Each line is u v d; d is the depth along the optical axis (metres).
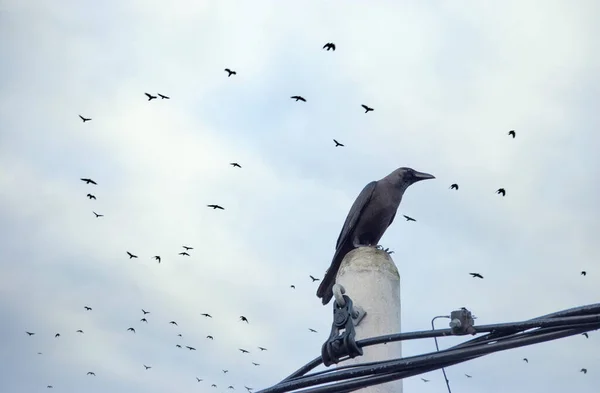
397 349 7.03
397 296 7.27
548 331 5.99
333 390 6.30
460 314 6.06
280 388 6.41
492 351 6.00
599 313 5.89
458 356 6.01
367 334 6.95
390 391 6.91
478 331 6.04
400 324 7.19
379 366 6.18
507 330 6.04
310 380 6.34
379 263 7.34
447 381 7.68
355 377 6.23
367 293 7.14
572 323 5.90
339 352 6.59
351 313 6.80
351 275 7.31
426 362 6.06
